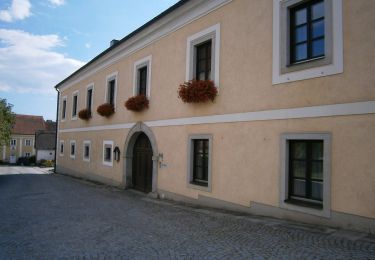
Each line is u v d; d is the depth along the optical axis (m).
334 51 6.54
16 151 66.69
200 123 10.16
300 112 7.12
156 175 12.29
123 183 15.16
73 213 9.23
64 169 25.23
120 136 15.69
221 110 9.33
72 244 6.06
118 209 9.78
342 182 6.30
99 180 18.11
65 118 25.41
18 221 8.26
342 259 4.71
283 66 7.54
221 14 9.55
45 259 5.25
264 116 7.96
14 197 13.05
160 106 12.39
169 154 11.64
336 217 6.35
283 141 7.46
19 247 5.96
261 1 8.24
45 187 16.88
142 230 6.98
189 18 10.90
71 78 23.81
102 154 17.78
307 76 7.01
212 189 9.47
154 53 13.05
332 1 6.59
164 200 11.43
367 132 6.01
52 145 60.19
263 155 7.94
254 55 8.35
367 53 6.07
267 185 7.80
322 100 6.72
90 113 19.92
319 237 5.80
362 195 6.02
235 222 7.36
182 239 6.15
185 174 10.73
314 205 6.84
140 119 13.81
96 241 6.21
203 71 10.54
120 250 5.60
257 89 8.20
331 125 6.54
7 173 32.25
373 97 5.96
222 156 9.19
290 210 7.22
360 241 5.46
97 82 19.02
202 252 5.32
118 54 16.23
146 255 5.29
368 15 6.08
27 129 68.69
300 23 7.42
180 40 11.41
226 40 9.30
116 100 16.28
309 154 7.09
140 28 13.35
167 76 12.07
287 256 4.94
